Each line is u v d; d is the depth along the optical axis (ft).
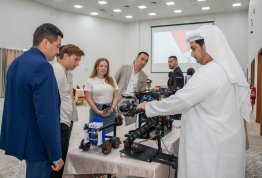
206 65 4.50
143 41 33.91
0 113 19.77
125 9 28.04
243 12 28.60
